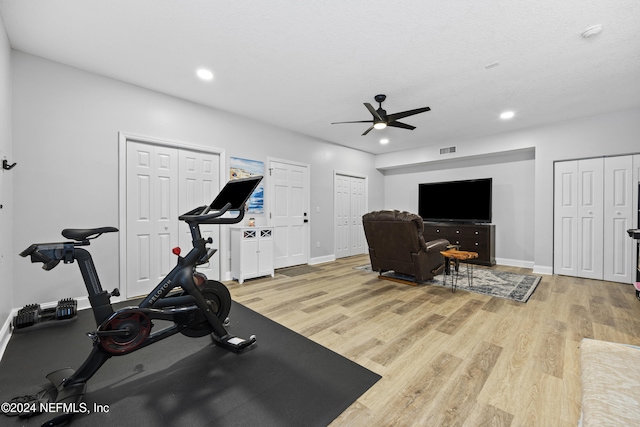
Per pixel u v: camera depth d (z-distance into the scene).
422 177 6.62
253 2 1.92
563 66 2.75
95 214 2.94
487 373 1.73
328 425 1.32
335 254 5.94
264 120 4.43
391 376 1.71
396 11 2.00
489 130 4.88
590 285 3.76
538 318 2.59
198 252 2.03
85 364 1.57
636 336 2.20
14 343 2.10
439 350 2.02
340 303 3.04
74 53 2.58
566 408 1.41
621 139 3.89
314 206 5.47
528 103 3.67
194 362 1.87
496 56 2.58
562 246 4.36
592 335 2.22
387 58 2.63
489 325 2.44
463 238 5.41
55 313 2.50
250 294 3.38
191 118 3.67
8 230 2.36
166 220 3.47
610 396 0.80
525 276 4.29
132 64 2.76
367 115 4.21
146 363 1.86
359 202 6.59
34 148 2.62
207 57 2.63
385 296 3.28
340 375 1.72
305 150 5.25
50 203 2.70
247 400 1.50
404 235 3.57
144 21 2.13
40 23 2.15
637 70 2.81
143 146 3.29
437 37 2.30
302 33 2.26
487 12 2.00
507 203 5.33
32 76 2.60
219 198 2.35
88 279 1.63
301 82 3.13
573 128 4.26
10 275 2.41
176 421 1.34
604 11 1.97
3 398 1.48
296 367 1.81
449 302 3.06
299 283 3.90
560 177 4.38
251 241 4.03
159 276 3.40
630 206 3.83
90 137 2.92
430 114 4.10
